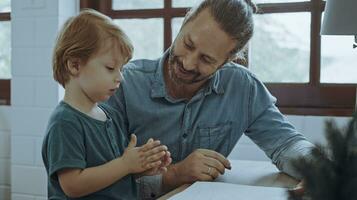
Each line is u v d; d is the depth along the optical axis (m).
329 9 1.26
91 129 0.91
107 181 0.85
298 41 1.73
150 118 1.12
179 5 1.87
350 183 0.39
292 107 1.74
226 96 1.16
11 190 2.02
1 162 2.09
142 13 1.91
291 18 1.73
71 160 0.84
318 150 0.43
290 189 0.47
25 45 1.89
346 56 1.68
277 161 1.10
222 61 1.03
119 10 1.94
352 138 0.42
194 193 0.82
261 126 1.17
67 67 0.92
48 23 1.84
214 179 0.99
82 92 0.92
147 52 1.93
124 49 0.94
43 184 1.93
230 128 1.17
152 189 1.00
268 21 1.75
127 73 1.15
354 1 1.21
